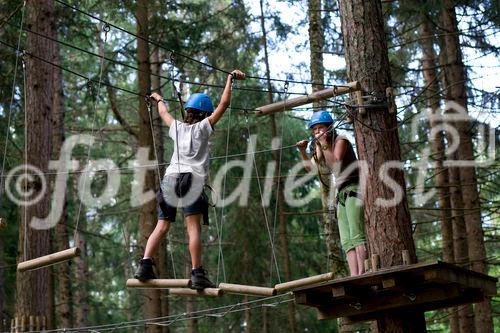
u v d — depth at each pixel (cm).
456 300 866
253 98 1889
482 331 1403
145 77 1555
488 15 1447
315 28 1421
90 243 2291
